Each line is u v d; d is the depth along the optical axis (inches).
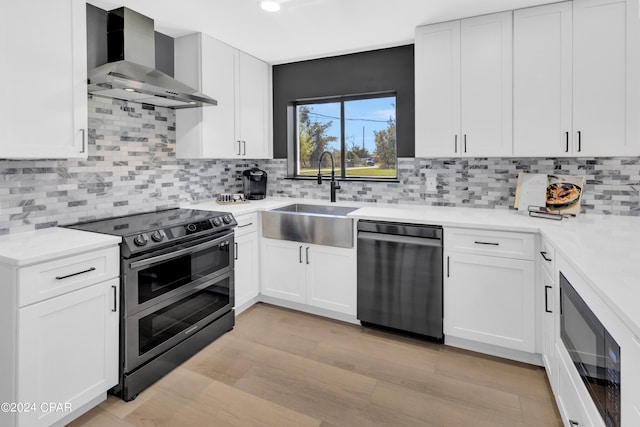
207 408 71.5
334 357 90.6
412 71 120.6
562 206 95.7
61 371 63.3
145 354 77.5
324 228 108.3
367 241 101.5
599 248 61.4
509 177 108.1
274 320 112.2
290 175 147.0
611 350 40.8
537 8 91.5
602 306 43.6
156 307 80.1
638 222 86.2
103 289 69.9
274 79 144.9
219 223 98.9
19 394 57.6
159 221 90.7
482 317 89.0
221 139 119.0
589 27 86.4
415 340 99.2
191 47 111.0
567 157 97.3
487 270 87.7
